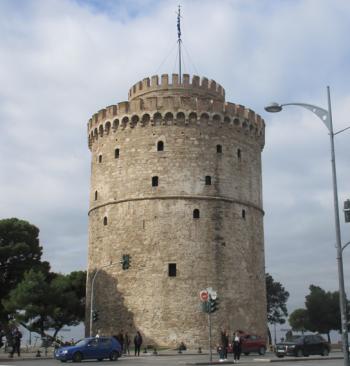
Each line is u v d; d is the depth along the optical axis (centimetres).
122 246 5938
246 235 6119
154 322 5644
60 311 6425
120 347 4300
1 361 4181
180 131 6028
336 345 7256
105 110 6359
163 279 5722
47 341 5653
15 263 7306
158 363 3800
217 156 6056
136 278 5797
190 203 5888
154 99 6069
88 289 6259
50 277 7738
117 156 6181
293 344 4697
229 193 6041
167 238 5809
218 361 3922
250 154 6388
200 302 5678
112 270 5966
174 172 5941
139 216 5916
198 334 5609
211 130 6094
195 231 5838
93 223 6331
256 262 6209
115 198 6094
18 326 6400
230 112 6203
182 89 6550
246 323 5878
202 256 5794
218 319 5672
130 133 6141
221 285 5781
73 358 4044
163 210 5875
